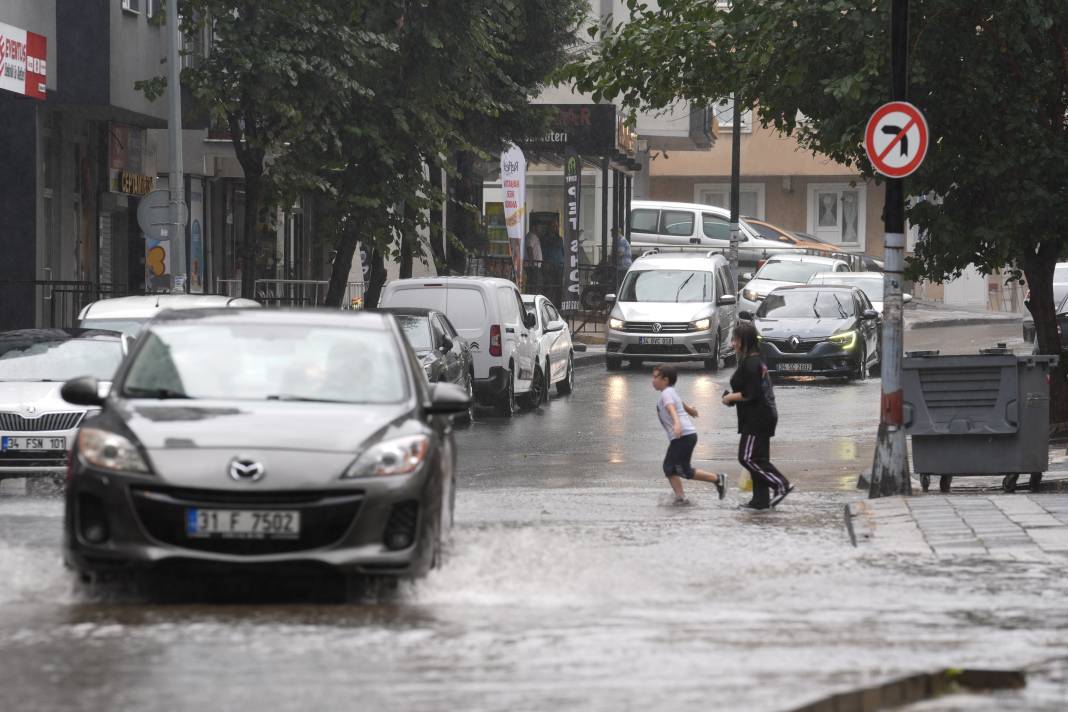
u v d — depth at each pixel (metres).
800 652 21.73
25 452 46.72
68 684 19.20
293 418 26.91
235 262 109.88
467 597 26.75
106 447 25.92
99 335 51.50
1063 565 30.92
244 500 25.42
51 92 73.88
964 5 52.62
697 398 82.44
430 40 80.50
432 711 17.97
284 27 76.38
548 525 38.12
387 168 81.94
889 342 43.25
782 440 63.59
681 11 57.06
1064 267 102.00
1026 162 54.25
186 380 28.67
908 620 24.72
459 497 45.41
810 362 91.62
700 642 22.41
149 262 77.31
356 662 20.69
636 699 18.61
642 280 103.56
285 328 30.12
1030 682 20.69
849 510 39.97
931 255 58.03
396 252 85.56
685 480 50.97
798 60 53.16
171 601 26.27
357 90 76.06
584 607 25.86
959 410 44.44
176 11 73.38
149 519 25.45
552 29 99.44
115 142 86.62
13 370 49.59
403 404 28.52
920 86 54.12
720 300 103.06
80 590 26.83
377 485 25.81
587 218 146.12
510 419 72.94
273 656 21.03
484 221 125.25
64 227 82.25
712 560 32.03
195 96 75.00
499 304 74.00
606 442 63.12
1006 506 39.16
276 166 77.06
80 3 75.31
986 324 148.88
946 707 19.47
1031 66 54.53
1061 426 58.84
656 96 57.94
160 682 19.36
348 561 25.55
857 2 51.03
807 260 133.88
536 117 101.81
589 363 105.81
